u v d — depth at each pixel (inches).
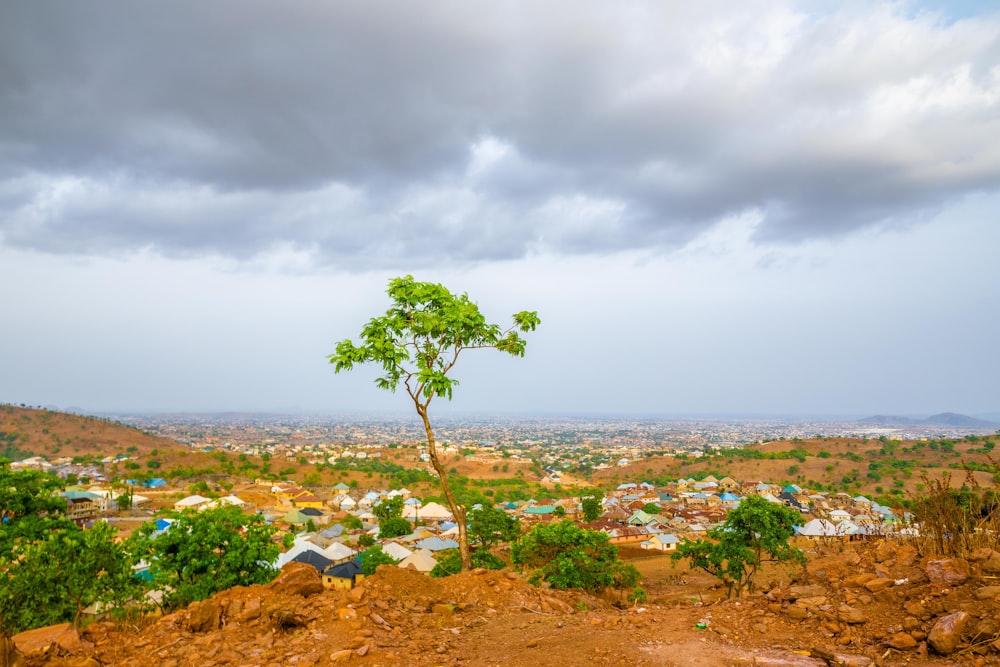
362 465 6363.2
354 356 487.2
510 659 273.6
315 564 1494.8
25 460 5561.0
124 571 578.9
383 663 267.3
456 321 511.5
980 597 253.8
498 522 1672.0
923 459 5049.2
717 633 297.9
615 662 263.0
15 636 278.4
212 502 3065.9
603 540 612.4
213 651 276.7
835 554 417.7
